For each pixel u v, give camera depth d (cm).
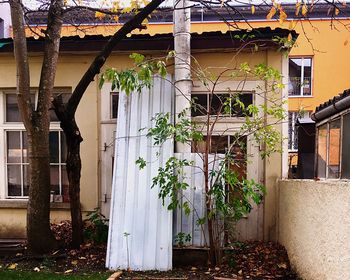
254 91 596
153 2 505
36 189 530
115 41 518
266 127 518
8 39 609
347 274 293
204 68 605
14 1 502
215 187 465
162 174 466
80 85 517
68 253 535
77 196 551
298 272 443
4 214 645
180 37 564
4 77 641
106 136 625
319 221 365
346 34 1427
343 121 399
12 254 550
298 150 692
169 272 474
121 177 534
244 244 538
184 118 507
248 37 570
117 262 488
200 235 505
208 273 466
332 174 445
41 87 529
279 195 571
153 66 509
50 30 533
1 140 657
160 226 503
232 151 568
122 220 511
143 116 569
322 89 1468
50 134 655
